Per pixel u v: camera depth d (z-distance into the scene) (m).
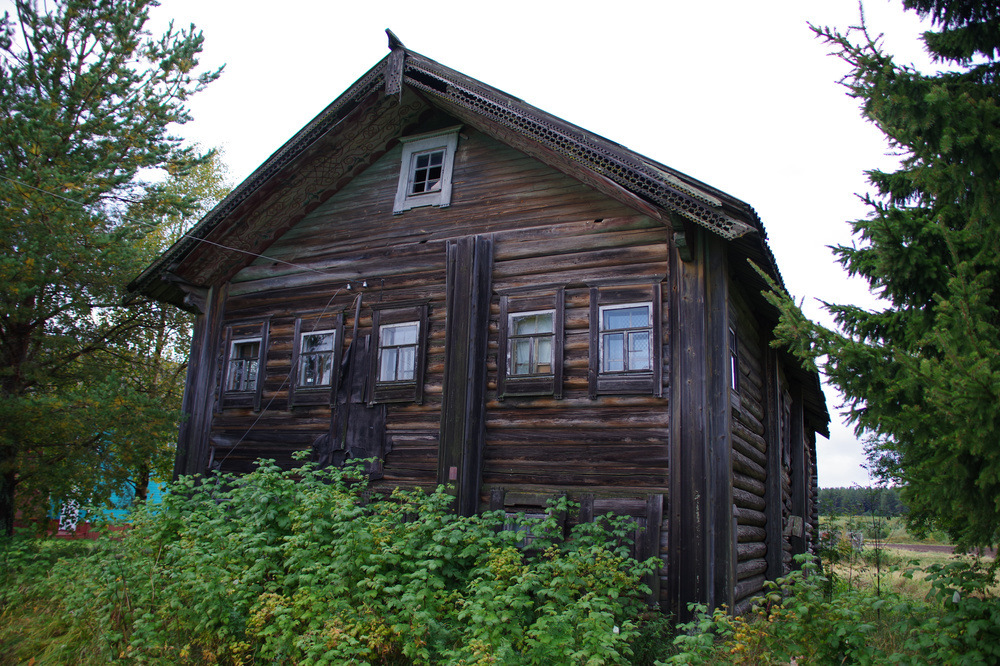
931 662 4.75
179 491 8.86
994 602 4.61
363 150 11.40
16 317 11.09
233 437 11.55
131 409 11.24
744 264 9.04
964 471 4.27
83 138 12.61
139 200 13.30
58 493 11.32
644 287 8.77
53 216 10.76
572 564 6.70
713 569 7.59
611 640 5.57
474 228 10.28
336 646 5.98
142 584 7.05
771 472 11.06
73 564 8.46
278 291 11.84
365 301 10.92
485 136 10.71
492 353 9.57
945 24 6.07
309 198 11.68
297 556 6.91
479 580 6.59
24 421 10.56
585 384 8.84
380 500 9.58
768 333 11.52
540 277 9.51
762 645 6.01
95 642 6.74
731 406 8.55
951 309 4.36
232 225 11.52
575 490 8.55
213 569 6.75
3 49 12.13
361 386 10.56
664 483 8.12
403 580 6.94
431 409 9.90
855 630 5.08
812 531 15.97
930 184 5.02
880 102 5.08
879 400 4.72
